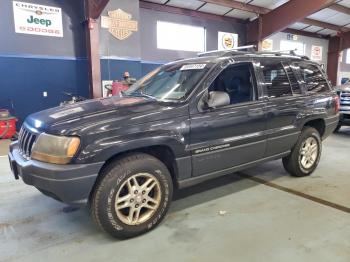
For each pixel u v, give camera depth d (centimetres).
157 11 1170
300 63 397
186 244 248
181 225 279
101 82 960
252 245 244
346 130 800
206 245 246
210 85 292
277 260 224
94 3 876
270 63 355
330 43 1834
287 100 357
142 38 1144
